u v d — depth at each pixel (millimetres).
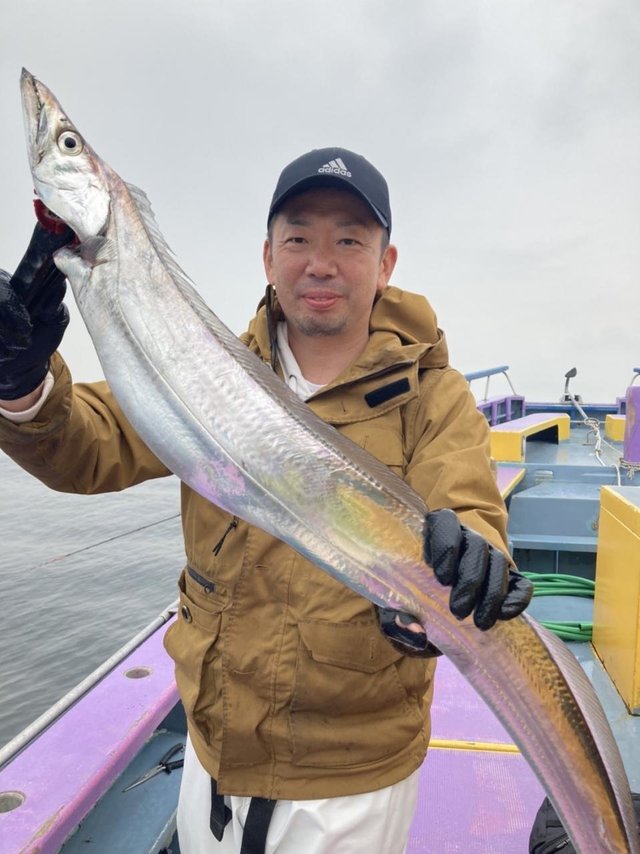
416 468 1640
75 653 9555
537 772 1387
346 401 1717
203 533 1673
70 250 1470
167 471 1874
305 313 1758
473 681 1372
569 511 4988
